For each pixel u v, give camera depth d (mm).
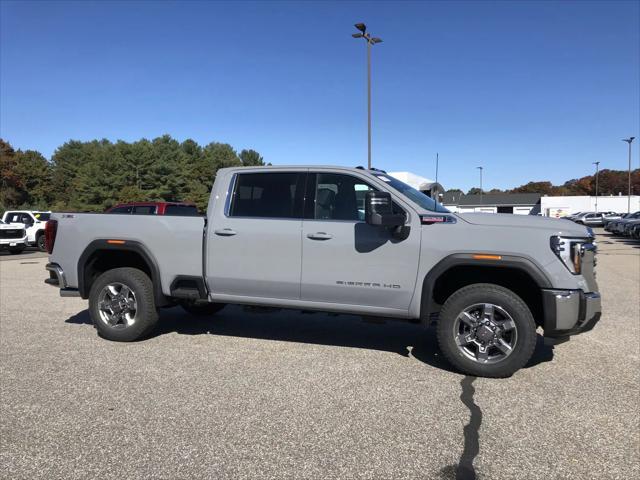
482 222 4730
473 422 3693
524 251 4539
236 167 5586
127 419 3734
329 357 5297
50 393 4246
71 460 3145
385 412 3869
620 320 7137
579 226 4781
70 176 81875
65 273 6160
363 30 24484
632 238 30344
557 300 4430
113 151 68938
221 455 3205
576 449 3289
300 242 5176
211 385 4441
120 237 5863
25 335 6223
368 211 4613
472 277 5070
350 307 5125
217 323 6910
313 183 5289
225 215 5508
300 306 5305
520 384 4484
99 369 4879
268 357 5285
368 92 24828
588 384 4488
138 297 5781
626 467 3066
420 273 4812
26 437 3451
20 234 20875
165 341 5938
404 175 16578
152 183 67250
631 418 3764
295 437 3453
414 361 5160
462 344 4734
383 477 2955
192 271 5598
